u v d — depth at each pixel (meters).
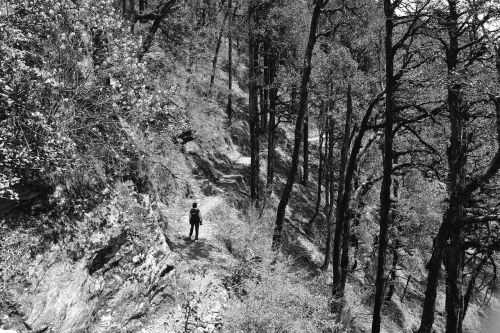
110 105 9.54
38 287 7.49
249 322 11.04
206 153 26.62
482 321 30.12
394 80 14.08
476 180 11.27
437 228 23.41
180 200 19.64
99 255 9.23
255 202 24.69
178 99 22.41
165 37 25.77
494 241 12.30
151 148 12.84
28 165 7.74
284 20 24.00
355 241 25.52
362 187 18.38
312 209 31.70
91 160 9.29
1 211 7.41
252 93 25.30
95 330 8.81
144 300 10.67
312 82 23.62
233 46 44.38
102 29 9.84
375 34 18.58
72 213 8.66
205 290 12.62
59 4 8.48
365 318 20.25
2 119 7.49
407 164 15.02
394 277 27.33
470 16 11.37
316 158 38.62
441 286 34.00
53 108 8.09
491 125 13.41
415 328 27.23
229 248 16.97
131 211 10.70
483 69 11.54
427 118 15.34
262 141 34.88
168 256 12.38
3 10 7.43
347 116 18.91
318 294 14.30
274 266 13.66
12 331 6.39
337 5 20.62
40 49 8.55
